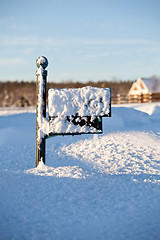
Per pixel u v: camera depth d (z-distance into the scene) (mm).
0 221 2969
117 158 6441
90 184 4004
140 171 5328
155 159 6352
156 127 9867
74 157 6590
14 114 11984
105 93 4613
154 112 13547
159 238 2654
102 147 7402
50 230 2818
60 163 6039
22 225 2910
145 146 7449
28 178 4039
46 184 3875
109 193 3762
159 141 7945
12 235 2711
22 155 6891
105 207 3352
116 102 37312
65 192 3672
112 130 9266
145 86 39562
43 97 4871
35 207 3285
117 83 75688
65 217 3092
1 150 7371
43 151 4938
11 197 3461
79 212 3213
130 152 6906
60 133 4672
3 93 60750
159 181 4398
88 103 4637
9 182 3830
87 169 5508
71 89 4664
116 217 3109
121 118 10508
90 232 2787
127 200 3553
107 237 2691
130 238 2666
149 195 3730
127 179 4477
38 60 4863
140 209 3301
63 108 4656
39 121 4852
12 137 8312
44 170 4660
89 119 4637
